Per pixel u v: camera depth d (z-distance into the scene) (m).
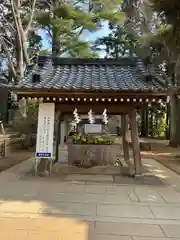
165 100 6.40
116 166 8.17
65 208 4.46
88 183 6.32
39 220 3.90
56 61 8.20
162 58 16.81
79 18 16.55
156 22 17.61
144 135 27.05
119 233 3.48
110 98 6.34
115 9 17.81
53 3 17.17
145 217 4.10
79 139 8.60
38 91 6.20
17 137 14.47
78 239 3.29
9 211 4.27
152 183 6.43
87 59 8.18
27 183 6.23
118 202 4.87
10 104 20.02
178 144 16.69
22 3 17.27
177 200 5.05
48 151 6.84
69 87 6.09
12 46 18.06
